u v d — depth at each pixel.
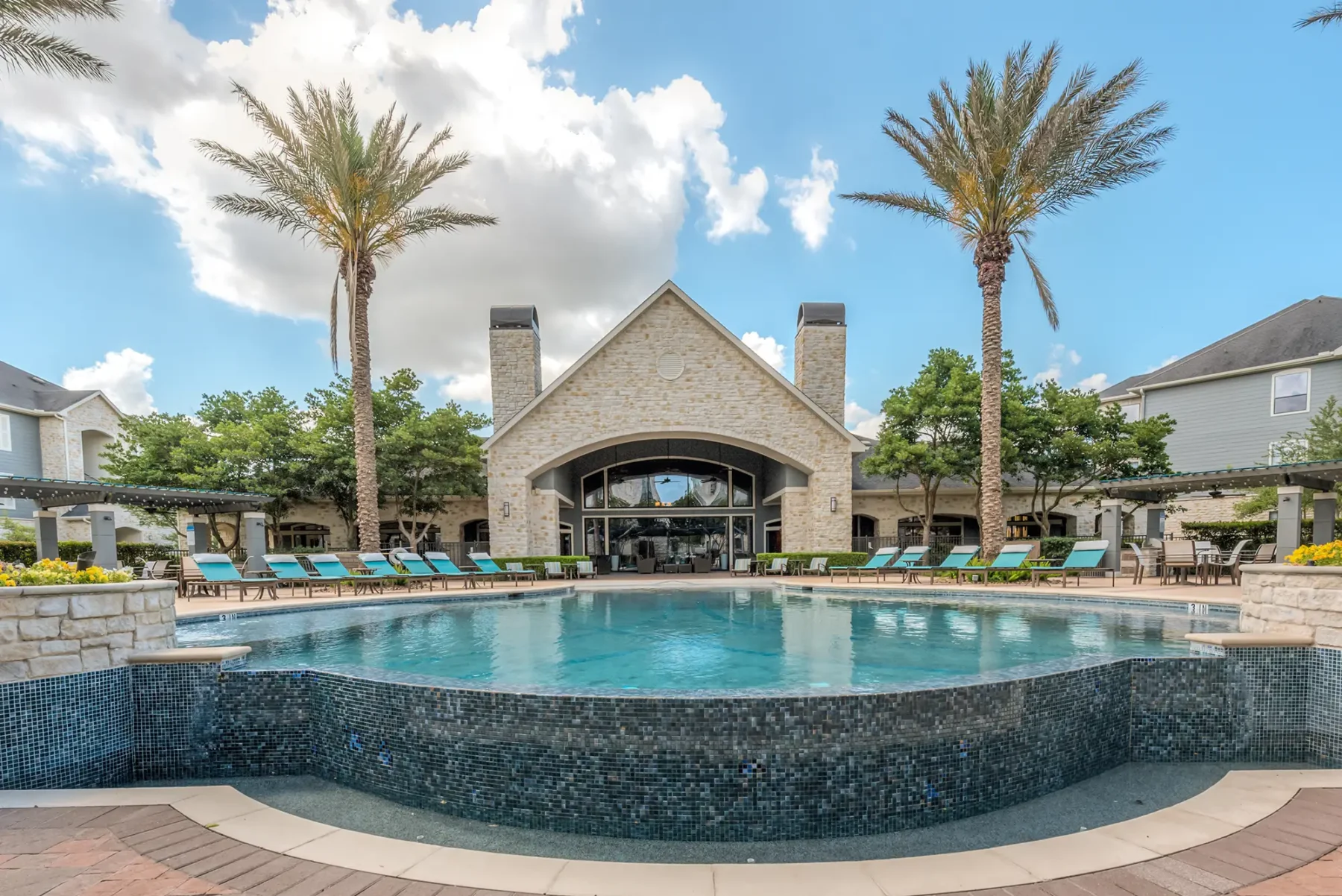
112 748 4.90
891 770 4.14
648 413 21.73
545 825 4.20
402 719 4.60
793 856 3.72
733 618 11.44
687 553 25.91
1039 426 20.94
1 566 4.91
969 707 4.34
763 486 26.03
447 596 13.78
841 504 21.61
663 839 4.03
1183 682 5.32
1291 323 24.11
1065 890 2.92
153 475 21.75
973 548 16.44
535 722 4.23
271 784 4.94
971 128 15.23
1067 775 4.78
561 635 9.77
